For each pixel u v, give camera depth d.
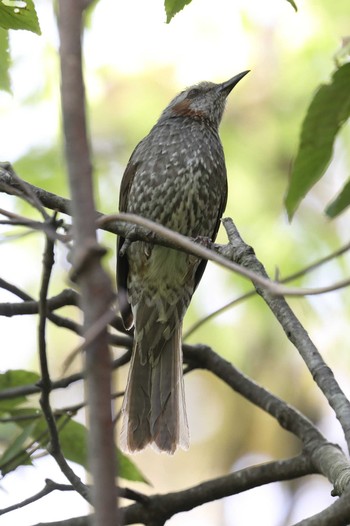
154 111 14.85
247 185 14.49
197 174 11.19
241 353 13.84
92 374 3.47
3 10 7.03
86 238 3.68
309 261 13.77
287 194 6.74
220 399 16.31
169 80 14.97
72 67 3.88
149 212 11.16
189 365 9.90
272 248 13.85
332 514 6.59
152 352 10.52
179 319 11.08
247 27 15.01
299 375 14.35
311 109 6.39
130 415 9.69
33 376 8.93
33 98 13.74
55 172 13.46
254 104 15.09
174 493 8.66
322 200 14.39
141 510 8.60
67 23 3.94
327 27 14.81
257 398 9.39
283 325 6.93
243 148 14.84
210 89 11.96
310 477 16.03
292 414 9.02
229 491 8.64
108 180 14.35
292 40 15.03
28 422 8.80
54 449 7.79
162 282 11.02
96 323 3.53
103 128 14.74
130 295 11.20
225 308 8.59
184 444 9.34
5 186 6.27
